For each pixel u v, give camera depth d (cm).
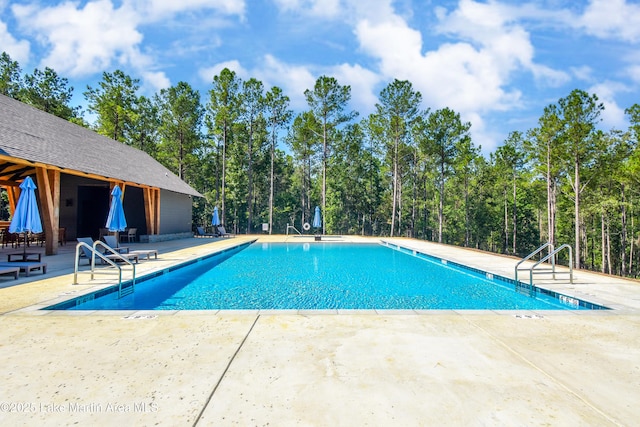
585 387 280
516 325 446
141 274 853
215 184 4044
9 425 219
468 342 381
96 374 295
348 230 4675
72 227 1939
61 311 496
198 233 2522
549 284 766
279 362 323
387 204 4634
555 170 2867
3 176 1625
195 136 3216
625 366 322
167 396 258
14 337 387
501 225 4612
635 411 246
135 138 3322
